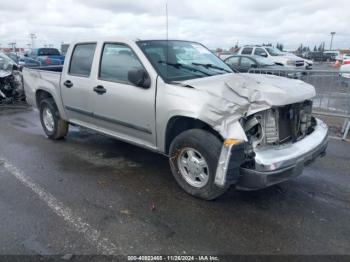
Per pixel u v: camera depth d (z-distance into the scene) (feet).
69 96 18.02
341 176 14.98
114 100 15.02
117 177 14.87
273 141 11.69
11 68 33.27
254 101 11.18
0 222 11.12
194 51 16.34
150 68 13.53
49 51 80.33
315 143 12.66
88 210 11.94
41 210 11.93
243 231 10.63
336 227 10.88
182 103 12.08
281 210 11.96
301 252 9.62
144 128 14.11
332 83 22.58
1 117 27.63
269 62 45.62
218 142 11.60
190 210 11.92
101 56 15.98
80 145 19.56
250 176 11.14
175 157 12.94
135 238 10.25
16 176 14.98
